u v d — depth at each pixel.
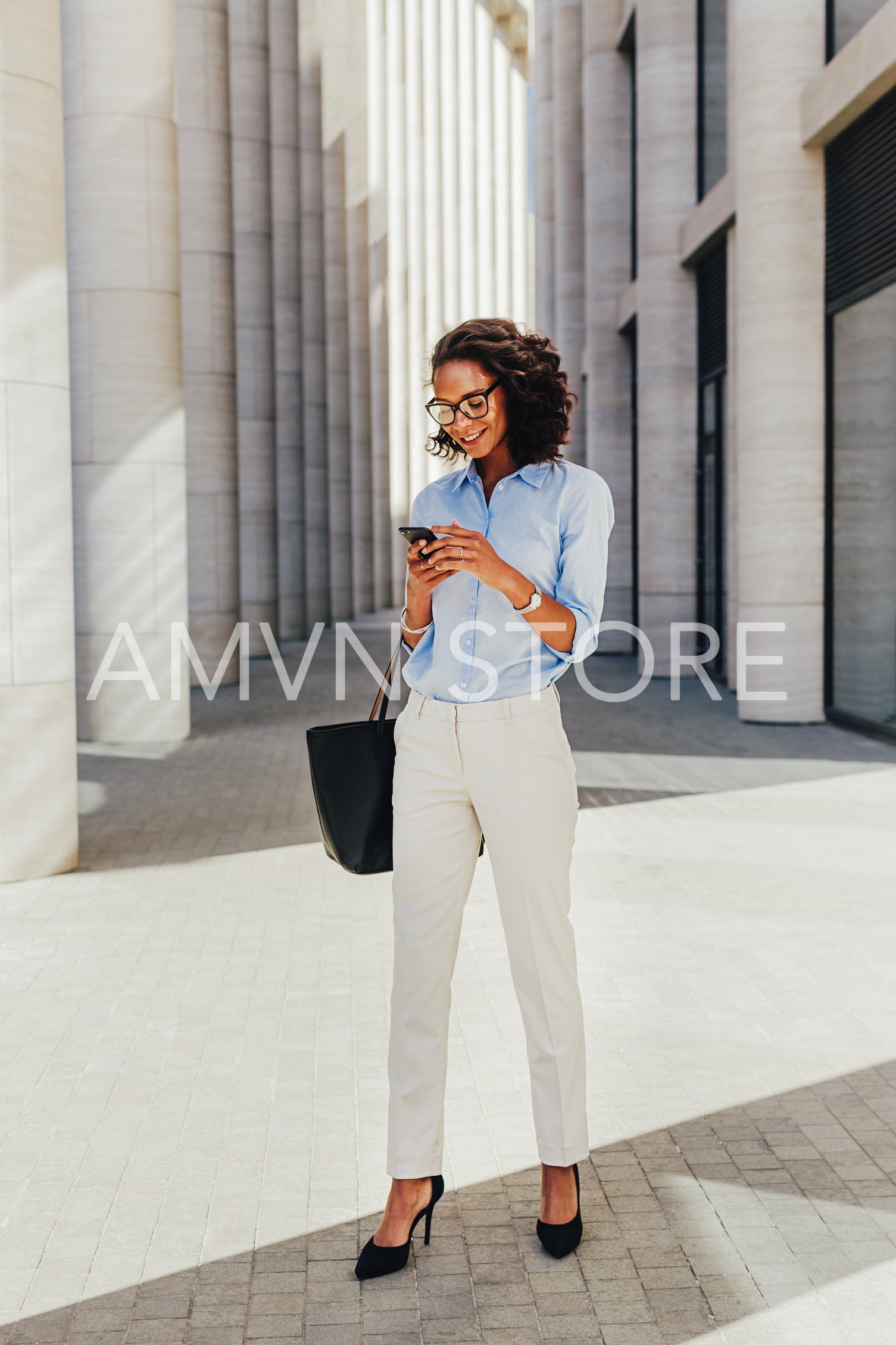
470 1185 3.14
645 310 17.62
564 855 2.75
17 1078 3.82
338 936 5.31
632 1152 3.31
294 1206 3.04
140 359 11.28
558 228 25.20
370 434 40.38
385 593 49.28
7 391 5.90
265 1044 4.09
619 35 21.17
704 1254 2.80
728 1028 4.20
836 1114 3.53
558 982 2.78
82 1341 2.50
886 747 10.63
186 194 17.03
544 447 2.73
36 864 6.34
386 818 2.84
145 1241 2.88
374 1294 2.66
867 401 11.27
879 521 11.04
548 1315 2.57
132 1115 3.55
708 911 5.64
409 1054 2.77
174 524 11.53
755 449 12.05
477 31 58.28
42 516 6.13
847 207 11.29
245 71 21.09
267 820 7.85
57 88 6.03
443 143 56.00
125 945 5.19
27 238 5.86
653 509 17.67
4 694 6.14
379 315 46.75
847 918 5.51
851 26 11.17
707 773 9.41
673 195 17.30
